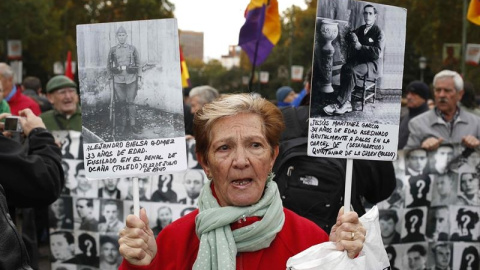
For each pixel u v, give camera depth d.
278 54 51.69
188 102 11.53
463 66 19.69
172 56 2.70
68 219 6.13
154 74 2.71
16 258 2.37
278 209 2.63
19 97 7.93
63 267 6.14
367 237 2.65
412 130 7.00
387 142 2.83
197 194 5.99
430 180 5.85
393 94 2.82
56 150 4.07
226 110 2.62
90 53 2.71
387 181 4.20
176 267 2.67
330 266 2.49
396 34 2.80
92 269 6.12
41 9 37.56
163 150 2.72
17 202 3.83
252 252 2.63
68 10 43.03
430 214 5.88
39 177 3.80
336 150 2.79
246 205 2.62
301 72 35.66
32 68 47.84
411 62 37.06
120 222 6.05
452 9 24.66
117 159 2.72
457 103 6.86
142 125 2.72
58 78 7.85
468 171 5.88
